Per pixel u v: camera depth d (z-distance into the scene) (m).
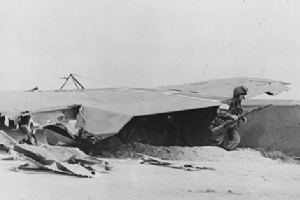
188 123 17.12
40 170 12.11
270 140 20.45
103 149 15.32
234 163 14.81
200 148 16.23
